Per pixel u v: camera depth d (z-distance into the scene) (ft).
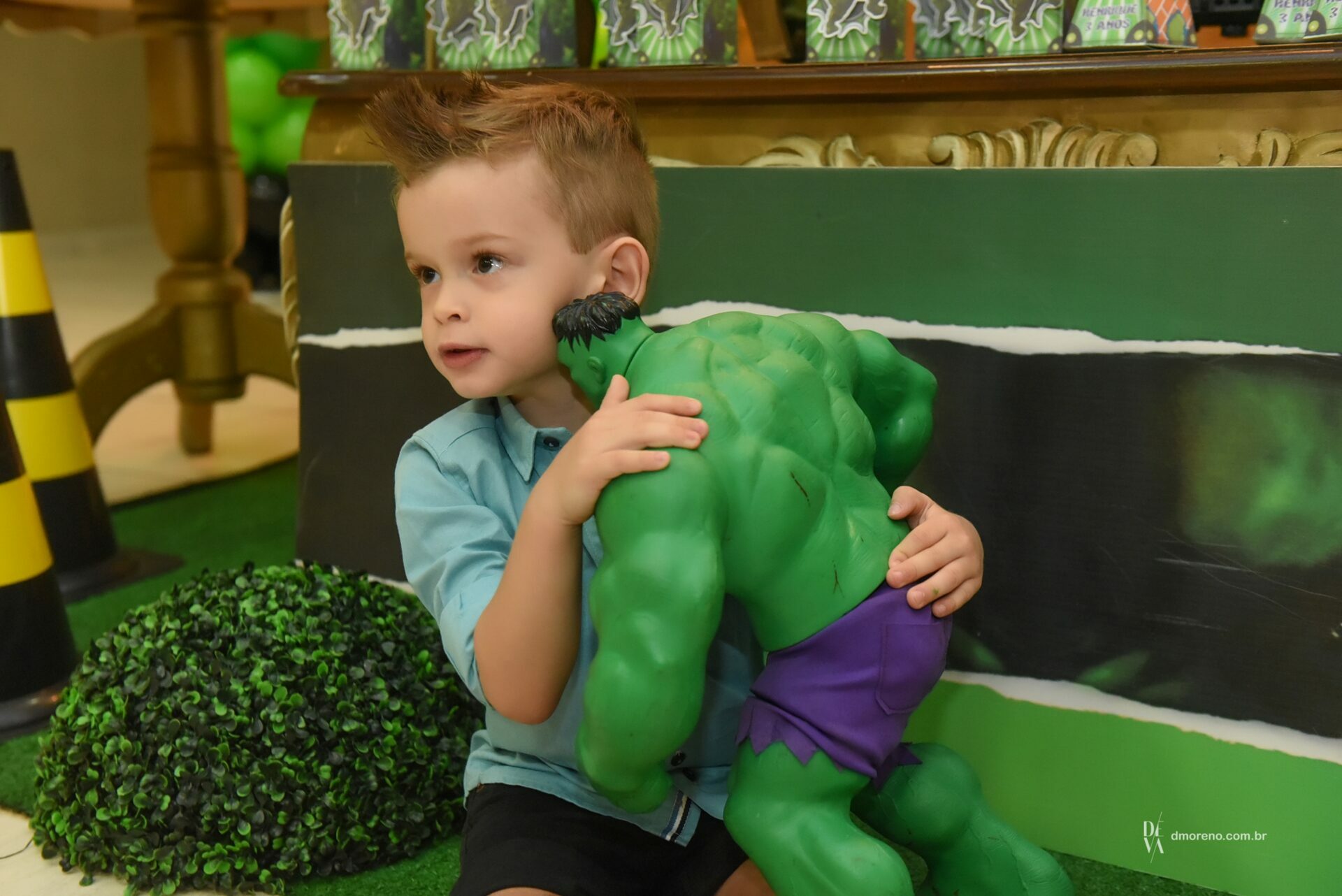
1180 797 3.76
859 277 4.00
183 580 6.36
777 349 2.92
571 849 3.08
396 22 4.78
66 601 6.07
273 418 9.79
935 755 3.19
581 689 3.20
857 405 3.10
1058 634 3.89
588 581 3.24
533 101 3.08
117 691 3.89
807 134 4.08
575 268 3.04
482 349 2.99
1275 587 3.57
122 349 7.93
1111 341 3.68
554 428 3.32
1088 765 3.88
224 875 3.73
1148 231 3.58
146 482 8.04
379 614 4.18
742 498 2.64
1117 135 3.64
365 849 3.87
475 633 2.94
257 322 8.35
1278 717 3.60
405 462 3.35
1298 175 3.37
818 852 2.72
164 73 7.82
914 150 3.92
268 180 13.93
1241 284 3.49
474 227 2.94
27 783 4.45
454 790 4.10
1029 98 3.74
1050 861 3.17
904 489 3.04
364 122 3.43
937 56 3.95
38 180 19.92
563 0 4.41
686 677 2.52
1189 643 3.70
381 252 4.98
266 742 3.76
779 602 2.76
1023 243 3.75
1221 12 4.58
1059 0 3.67
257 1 8.07
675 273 4.29
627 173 3.18
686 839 3.20
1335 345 3.40
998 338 3.83
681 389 2.72
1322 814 3.57
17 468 4.97
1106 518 3.77
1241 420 3.55
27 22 7.87
